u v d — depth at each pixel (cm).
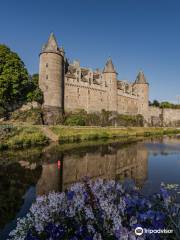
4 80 4859
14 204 1041
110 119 7362
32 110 5412
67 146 3203
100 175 1641
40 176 1579
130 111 8794
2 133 3083
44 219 544
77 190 641
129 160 2302
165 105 12144
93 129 5141
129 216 543
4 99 5009
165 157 2522
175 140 4759
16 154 2420
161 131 7294
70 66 7019
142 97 9350
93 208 563
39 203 620
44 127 4200
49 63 5819
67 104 6353
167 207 535
